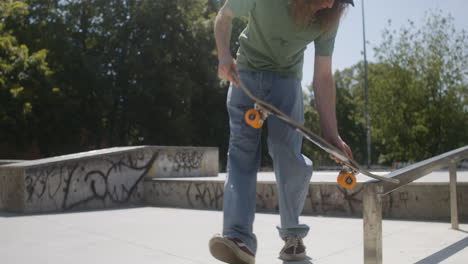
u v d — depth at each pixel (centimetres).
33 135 2409
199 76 2703
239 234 197
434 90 2366
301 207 237
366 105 2612
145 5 2516
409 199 419
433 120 2353
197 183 592
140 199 668
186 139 2600
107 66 2597
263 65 215
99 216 489
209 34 2650
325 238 313
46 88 2259
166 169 723
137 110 2539
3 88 2062
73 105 2450
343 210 450
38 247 287
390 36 2441
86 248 282
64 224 413
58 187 567
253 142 212
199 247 284
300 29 201
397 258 234
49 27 2533
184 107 2647
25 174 535
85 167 598
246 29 225
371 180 153
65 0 2722
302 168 223
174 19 2525
